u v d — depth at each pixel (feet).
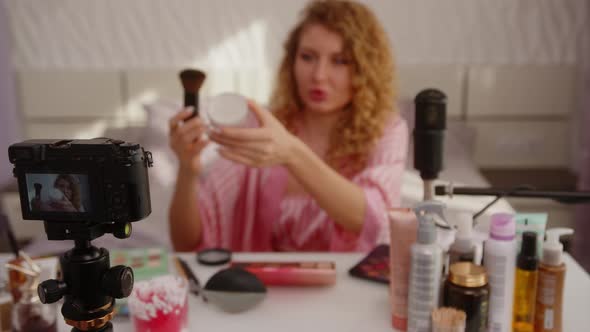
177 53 7.63
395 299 2.42
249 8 7.50
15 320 2.33
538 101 7.48
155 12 7.48
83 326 1.70
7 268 2.45
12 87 7.34
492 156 7.66
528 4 7.35
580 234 6.49
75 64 7.61
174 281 2.42
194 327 2.48
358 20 3.88
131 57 7.62
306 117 4.34
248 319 2.55
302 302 2.69
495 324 2.32
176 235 3.76
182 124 3.31
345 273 3.00
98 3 7.43
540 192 2.47
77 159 1.59
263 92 7.67
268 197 3.98
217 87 7.66
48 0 7.37
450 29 7.49
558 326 2.40
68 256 1.68
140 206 1.64
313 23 3.89
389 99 4.13
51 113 7.63
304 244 3.92
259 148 2.98
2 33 7.14
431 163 2.41
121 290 1.67
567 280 2.89
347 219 3.39
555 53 7.47
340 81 3.89
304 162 3.17
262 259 3.21
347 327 2.48
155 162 6.12
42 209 1.65
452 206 4.04
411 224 2.31
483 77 7.43
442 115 2.36
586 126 6.84
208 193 3.98
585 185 6.72
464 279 2.21
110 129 7.38
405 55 7.59
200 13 7.50
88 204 1.62
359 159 4.04
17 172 1.63
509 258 2.25
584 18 7.31
